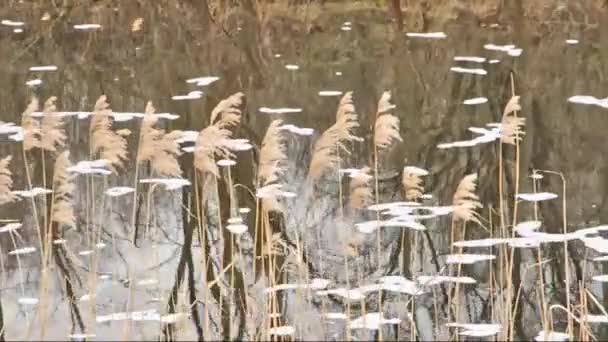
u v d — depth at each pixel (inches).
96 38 1244.5
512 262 529.0
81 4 1438.2
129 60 1128.2
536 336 484.7
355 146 792.9
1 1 1444.4
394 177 716.7
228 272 554.9
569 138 803.4
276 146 531.5
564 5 1363.2
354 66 1092.5
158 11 1402.6
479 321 498.9
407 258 573.3
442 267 560.7
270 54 1164.5
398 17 1312.7
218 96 954.7
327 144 522.9
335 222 629.0
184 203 656.4
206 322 475.2
